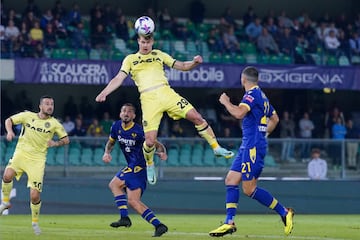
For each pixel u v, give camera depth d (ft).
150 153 115.24
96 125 265.75
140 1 316.81
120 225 125.18
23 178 214.28
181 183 223.51
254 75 111.34
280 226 161.07
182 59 280.92
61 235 117.19
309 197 228.02
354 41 298.15
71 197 220.02
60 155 228.02
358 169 235.20
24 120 132.36
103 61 263.70
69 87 302.25
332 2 334.44
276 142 236.02
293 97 314.55
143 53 113.91
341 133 284.61
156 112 113.09
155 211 222.69
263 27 294.46
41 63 258.98
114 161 232.12
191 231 138.72
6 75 258.37
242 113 109.60
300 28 297.12
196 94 311.06
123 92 298.15
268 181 226.38
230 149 235.61
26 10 274.77
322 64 286.66
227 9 298.76
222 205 224.74
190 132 291.17
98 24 279.69
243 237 115.14
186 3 321.73
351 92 321.32
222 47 285.23
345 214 228.43
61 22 276.82
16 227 146.72
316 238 119.75
